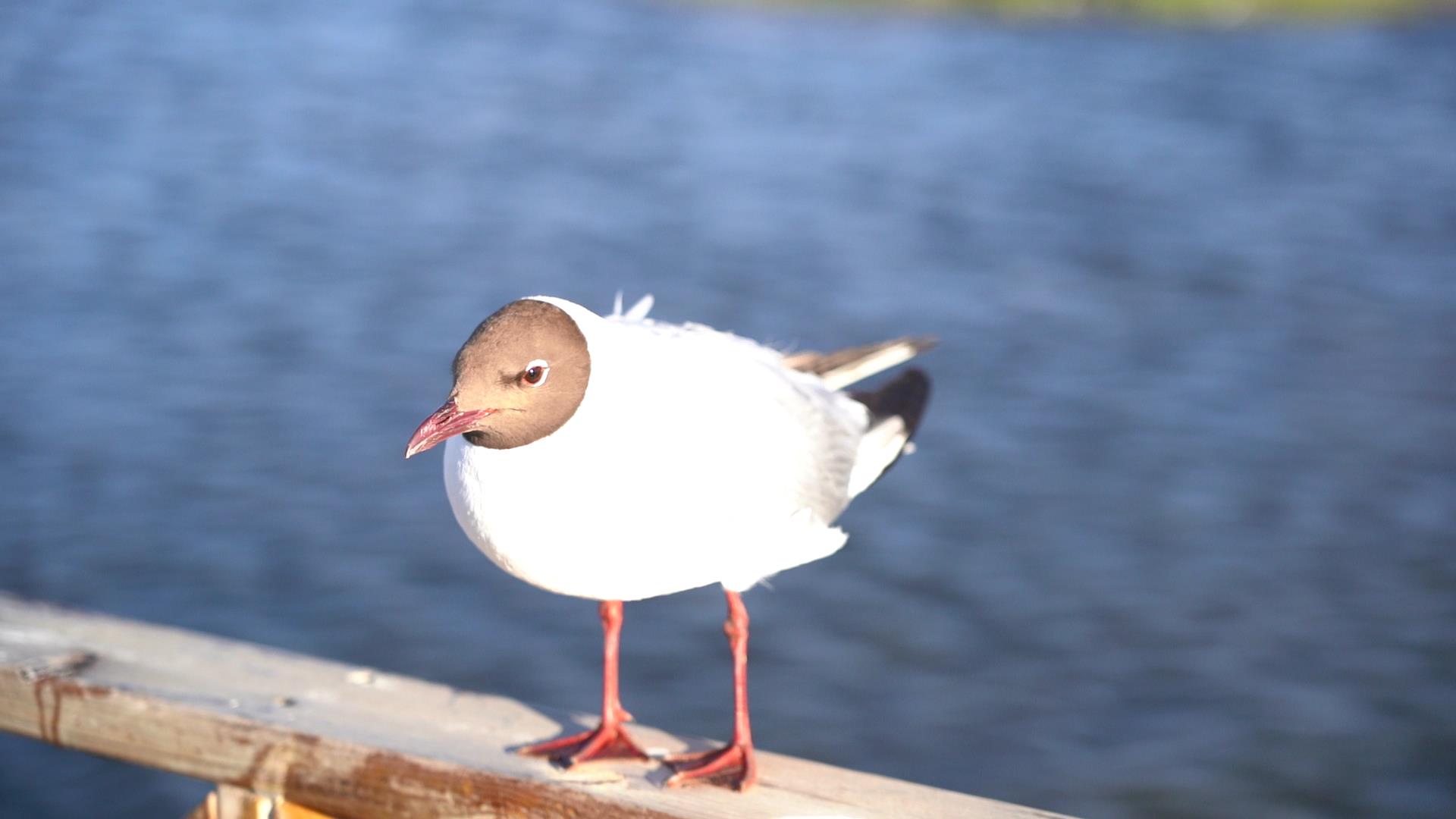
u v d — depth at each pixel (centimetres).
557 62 3731
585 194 2589
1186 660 1253
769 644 1270
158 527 1413
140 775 1089
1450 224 2606
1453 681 1229
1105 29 4481
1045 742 1143
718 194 2627
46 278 2061
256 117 3047
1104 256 2355
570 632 1281
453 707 495
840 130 3153
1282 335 2030
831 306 2053
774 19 4516
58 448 1559
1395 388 1845
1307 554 1429
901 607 1325
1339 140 3209
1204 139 3209
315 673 511
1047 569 1389
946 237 2425
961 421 1708
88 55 3512
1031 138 3148
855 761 1116
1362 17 4725
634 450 442
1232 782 1104
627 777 466
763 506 491
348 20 4100
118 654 517
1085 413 1738
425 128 3028
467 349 434
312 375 1764
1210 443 1672
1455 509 1526
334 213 2419
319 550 1384
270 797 474
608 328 454
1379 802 1078
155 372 1761
